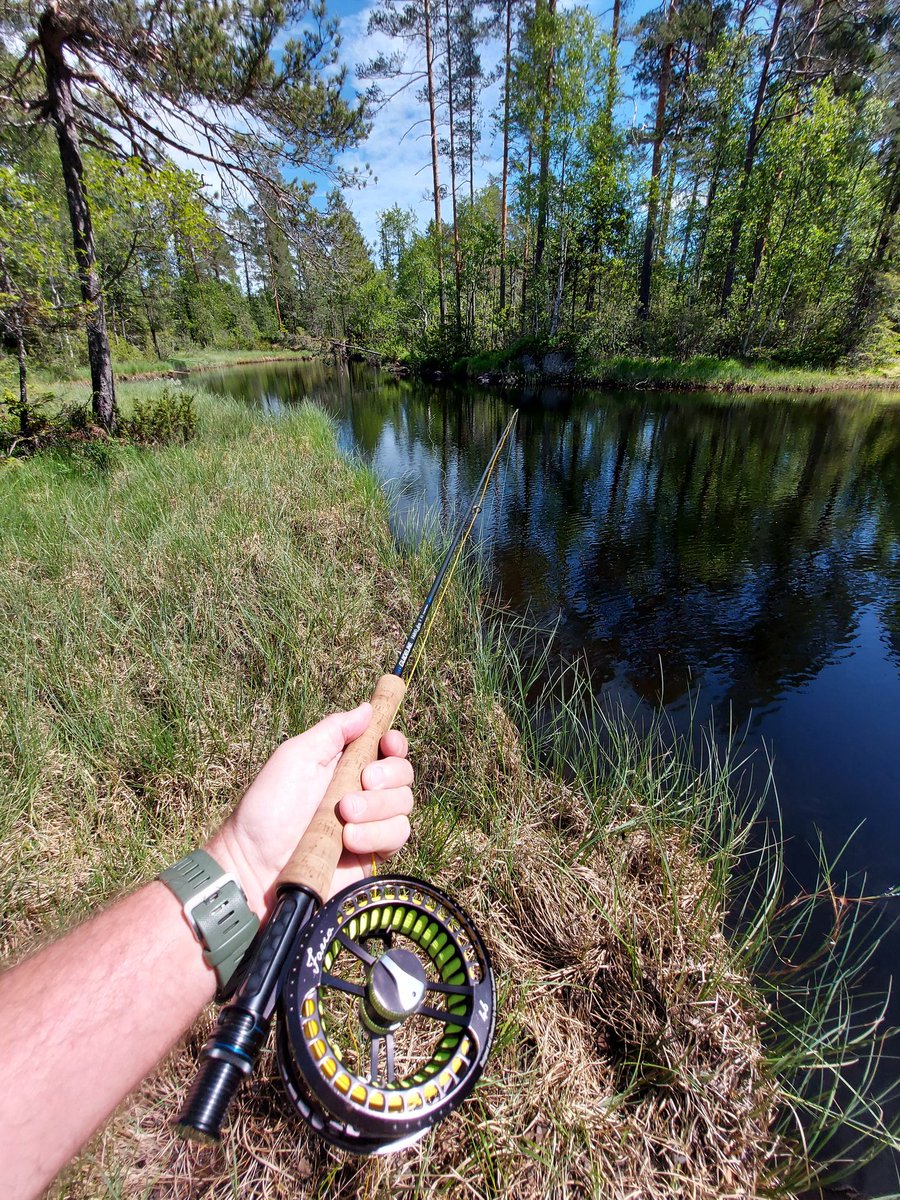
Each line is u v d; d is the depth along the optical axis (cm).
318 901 80
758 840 251
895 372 2167
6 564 423
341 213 888
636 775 249
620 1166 130
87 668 296
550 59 1989
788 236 2123
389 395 2172
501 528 671
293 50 742
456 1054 71
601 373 2225
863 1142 145
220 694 288
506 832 213
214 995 74
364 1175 121
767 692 367
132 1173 119
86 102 833
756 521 687
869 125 2034
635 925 177
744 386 1988
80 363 1852
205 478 654
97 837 206
